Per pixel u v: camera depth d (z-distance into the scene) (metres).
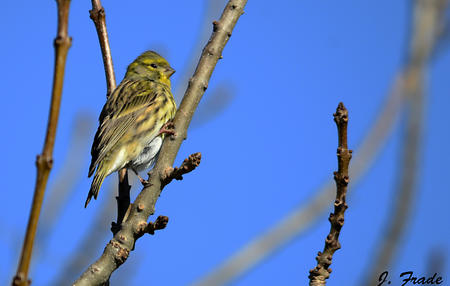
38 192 4.77
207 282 7.53
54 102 4.81
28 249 4.72
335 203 7.33
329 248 7.35
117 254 8.10
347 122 7.17
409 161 5.39
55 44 4.82
